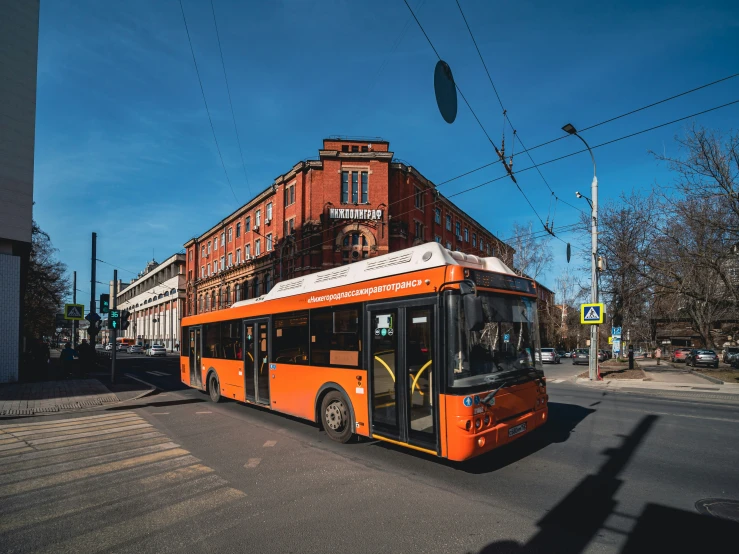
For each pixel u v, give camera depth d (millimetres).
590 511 4461
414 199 36406
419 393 5793
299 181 35188
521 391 6031
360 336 6859
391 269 6504
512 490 5074
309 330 8047
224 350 11445
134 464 6383
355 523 4258
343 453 6715
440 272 5684
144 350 66062
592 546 3754
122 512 4660
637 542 3809
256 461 6371
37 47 18125
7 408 11492
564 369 32312
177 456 6742
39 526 4367
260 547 3830
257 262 42000
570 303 58469
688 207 19875
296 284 8719
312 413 7848
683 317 33312
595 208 20484
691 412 10062
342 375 7164
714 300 22391
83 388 15336
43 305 43094
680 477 5441
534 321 6715
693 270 21516
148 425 9227
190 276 62219
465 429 5188
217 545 3887
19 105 17406
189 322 14172
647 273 23641
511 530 4062
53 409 11523
